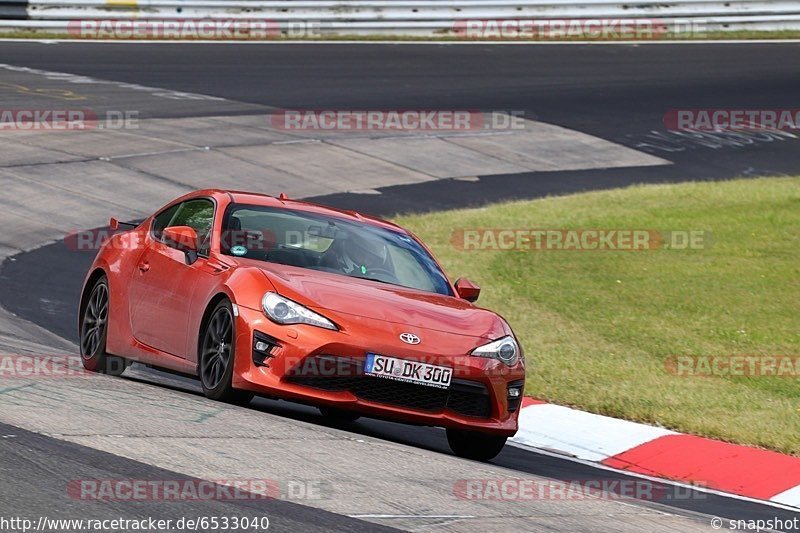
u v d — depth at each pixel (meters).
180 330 27.11
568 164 81.38
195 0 108.75
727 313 47.78
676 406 34.38
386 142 80.81
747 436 31.55
